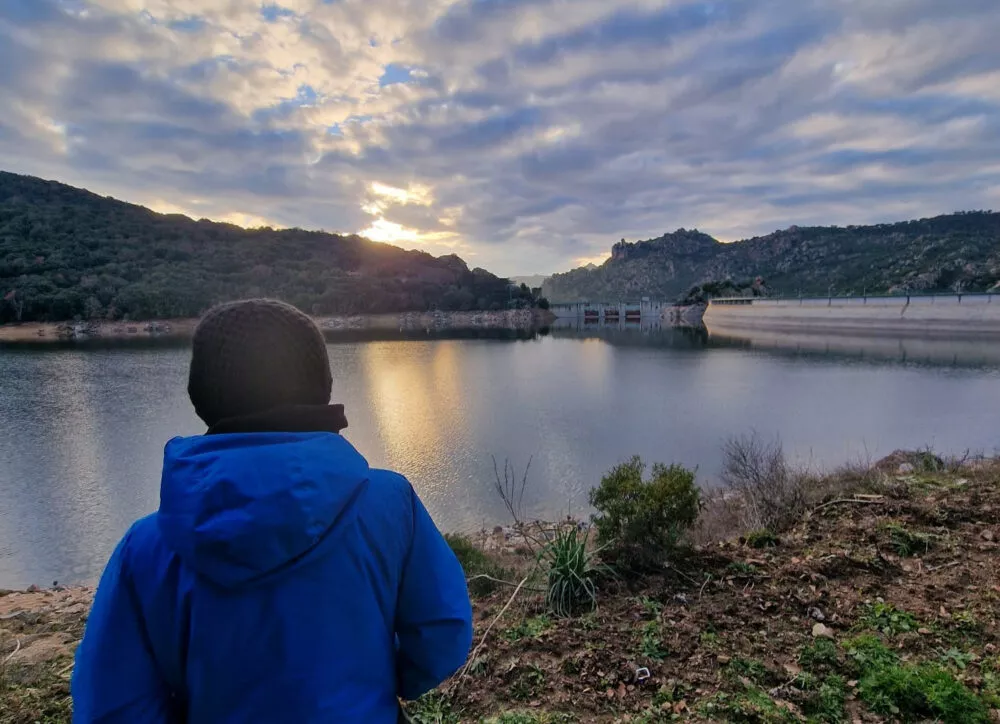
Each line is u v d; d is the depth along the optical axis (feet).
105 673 2.76
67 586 35.19
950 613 10.69
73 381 143.02
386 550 3.08
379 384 137.08
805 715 8.28
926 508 16.43
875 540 14.46
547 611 12.32
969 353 177.17
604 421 86.89
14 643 14.20
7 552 42.06
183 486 2.70
